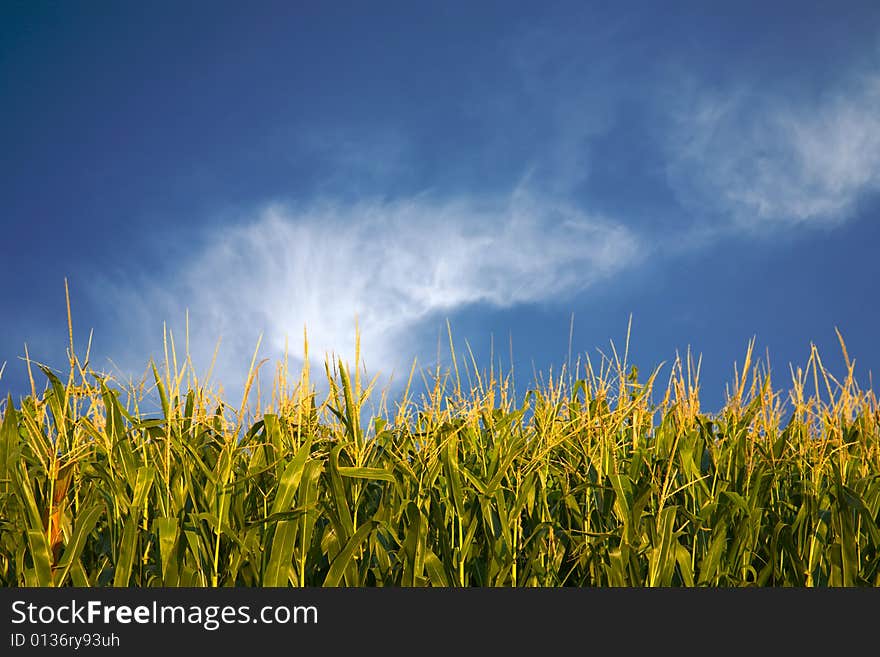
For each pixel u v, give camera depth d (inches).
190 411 164.2
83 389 156.3
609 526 168.2
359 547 156.3
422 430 183.3
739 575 165.3
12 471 144.0
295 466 143.2
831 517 164.4
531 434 179.2
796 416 189.5
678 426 182.1
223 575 149.0
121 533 144.1
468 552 159.3
